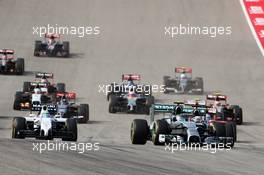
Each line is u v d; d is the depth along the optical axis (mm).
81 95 131500
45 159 54312
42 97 112875
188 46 175375
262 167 59656
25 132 79875
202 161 61156
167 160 60000
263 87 145875
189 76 151250
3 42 171500
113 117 113750
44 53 162625
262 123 114500
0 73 146000
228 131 78250
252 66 161375
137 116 115625
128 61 161750
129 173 51062
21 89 133875
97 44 174750
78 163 53750
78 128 101688
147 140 83812
